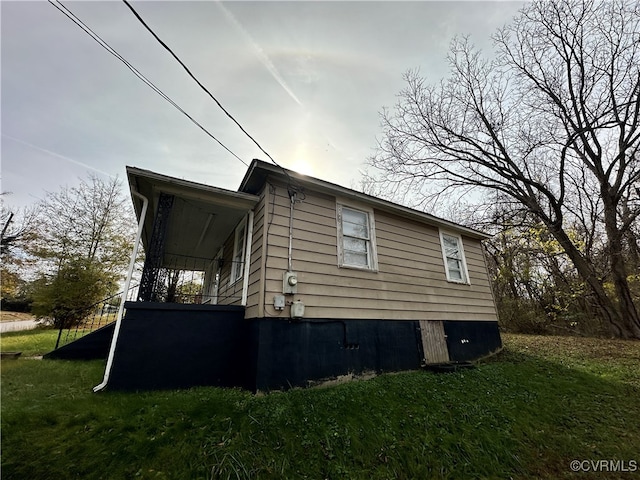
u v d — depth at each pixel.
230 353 4.59
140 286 4.28
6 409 2.99
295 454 2.73
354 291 5.46
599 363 6.57
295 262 4.91
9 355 5.82
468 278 8.05
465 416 3.75
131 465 2.38
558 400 4.48
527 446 3.32
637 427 3.79
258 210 5.32
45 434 2.63
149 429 2.81
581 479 2.87
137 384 3.84
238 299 5.78
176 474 2.33
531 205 12.35
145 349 4.02
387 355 5.51
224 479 2.34
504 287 16.42
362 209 6.28
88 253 15.64
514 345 9.03
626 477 2.92
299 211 5.31
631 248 13.16
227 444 2.70
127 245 16.58
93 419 2.92
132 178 4.43
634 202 11.22
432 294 6.88
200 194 4.90
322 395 3.93
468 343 7.18
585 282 11.53
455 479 2.71
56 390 3.71
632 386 5.12
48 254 14.98
